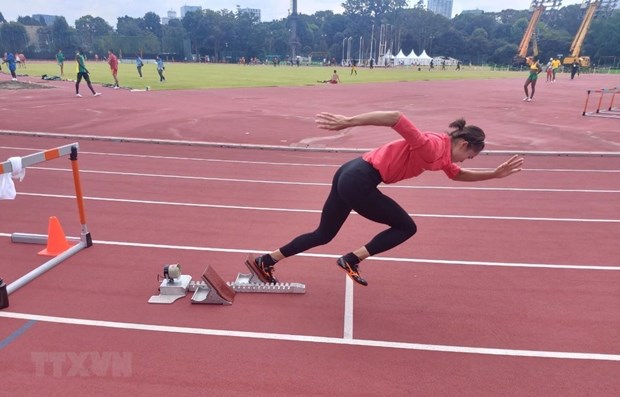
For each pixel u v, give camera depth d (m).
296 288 4.37
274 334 3.71
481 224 6.42
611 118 16.83
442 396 3.06
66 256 5.05
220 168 9.43
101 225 6.17
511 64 102.75
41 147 10.94
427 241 5.78
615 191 8.08
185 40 108.31
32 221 6.31
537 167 9.79
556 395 3.08
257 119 15.54
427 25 122.50
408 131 3.26
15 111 16.14
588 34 101.25
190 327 3.79
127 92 23.72
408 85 34.62
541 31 109.38
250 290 4.38
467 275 4.85
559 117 17.11
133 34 122.12
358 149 11.12
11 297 4.22
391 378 3.22
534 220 6.61
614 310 4.17
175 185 8.16
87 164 9.51
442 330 3.82
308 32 136.12
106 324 3.81
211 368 3.29
